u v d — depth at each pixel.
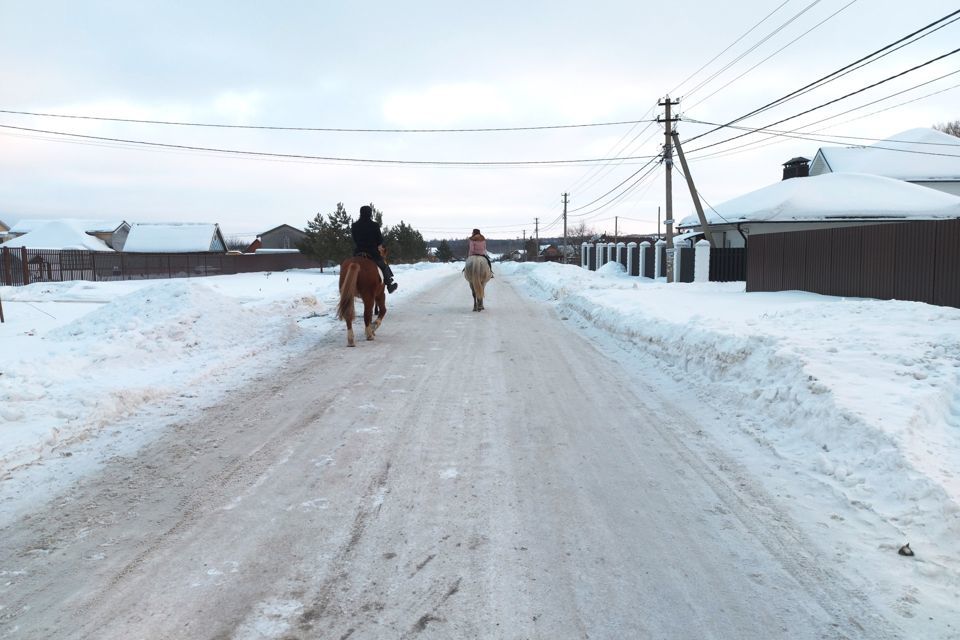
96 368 8.22
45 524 4.04
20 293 25.55
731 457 5.36
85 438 5.79
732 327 8.85
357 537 3.87
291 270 59.31
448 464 5.15
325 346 10.98
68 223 63.41
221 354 9.64
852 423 5.13
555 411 6.80
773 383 6.66
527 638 2.89
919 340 7.37
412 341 11.57
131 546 3.74
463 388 7.84
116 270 42.12
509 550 3.72
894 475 4.38
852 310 9.83
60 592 3.24
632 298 15.69
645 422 6.41
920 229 12.69
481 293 16.69
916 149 37.66
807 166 43.84
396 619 3.02
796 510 4.28
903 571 3.45
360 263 11.38
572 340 11.90
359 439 5.79
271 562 3.56
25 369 7.56
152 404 7.00
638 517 4.19
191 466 5.09
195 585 3.31
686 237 38.12
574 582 3.38
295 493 4.55
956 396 5.82
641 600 3.20
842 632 2.94
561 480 4.83
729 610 3.12
